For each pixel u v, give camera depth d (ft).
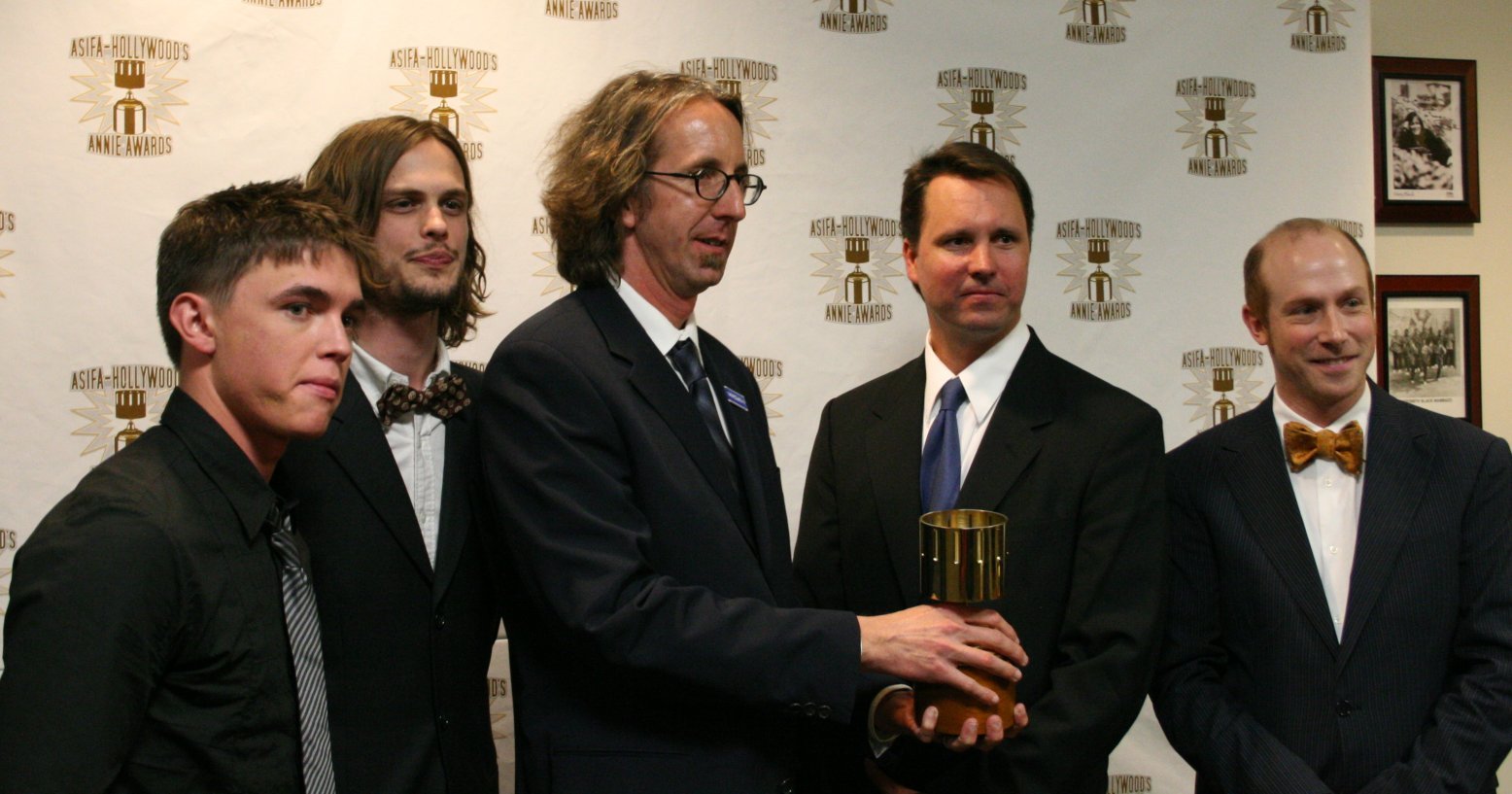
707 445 4.45
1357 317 5.17
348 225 4.02
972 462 5.23
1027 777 4.57
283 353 3.70
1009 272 5.14
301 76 6.64
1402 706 5.03
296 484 4.39
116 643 3.24
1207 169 7.77
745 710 4.33
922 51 7.43
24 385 6.36
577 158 4.58
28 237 6.35
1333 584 5.31
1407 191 8.41
